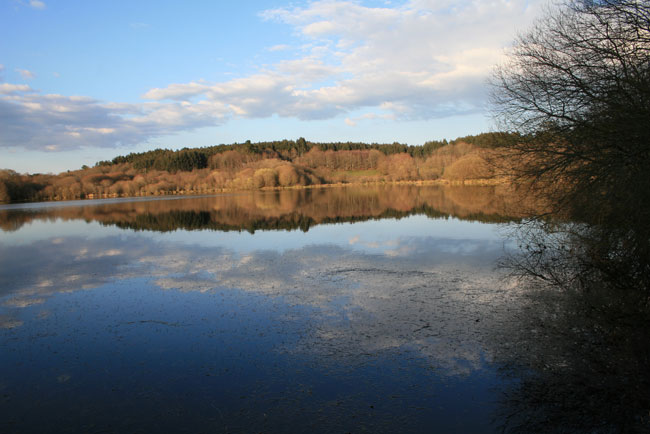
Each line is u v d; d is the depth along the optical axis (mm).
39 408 6879
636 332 8320
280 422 6219
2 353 8992
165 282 14414
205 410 6625
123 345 9219
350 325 9781
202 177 134875
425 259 16359
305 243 21281
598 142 9844
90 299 12742
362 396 6793
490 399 6531
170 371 7941
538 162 12000
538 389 6695
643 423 5676
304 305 11367
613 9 9547
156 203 66562
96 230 30641
